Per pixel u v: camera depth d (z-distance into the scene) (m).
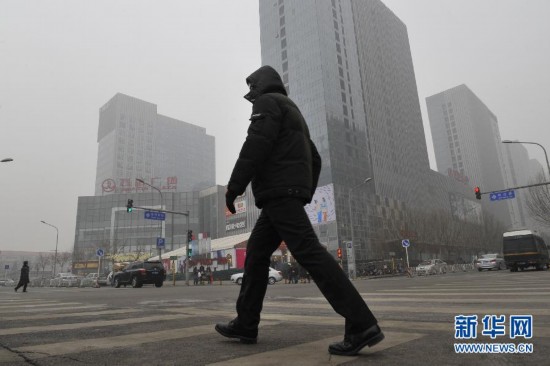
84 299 8.41
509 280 10.30
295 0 69.75
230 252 41.50
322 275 2.08
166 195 81.81
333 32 68.50
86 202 81.38
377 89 78.25
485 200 142.25
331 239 54.16
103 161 139.25
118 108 138.12
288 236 2.21
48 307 6.05
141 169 138.25
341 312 2.04
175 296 9.15
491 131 172.62
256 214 64.81
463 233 63.50
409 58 98.00
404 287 9.28
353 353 2.01
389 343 2.32
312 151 2.60
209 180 167.38
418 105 95.69
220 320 3.93
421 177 86.06
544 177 36.16
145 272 21.62
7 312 5.19
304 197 2.28
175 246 78.81
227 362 1.99
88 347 2.53
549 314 3.35
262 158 2.21
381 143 73.62
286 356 2.07
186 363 2.02
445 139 160.25
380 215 65.12
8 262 118.56
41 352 2.38
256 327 2.52
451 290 7.16
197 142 167.00
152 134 144.75
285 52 69.44
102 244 70.00
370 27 82.69
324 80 62.31
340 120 63.12
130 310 5.29
